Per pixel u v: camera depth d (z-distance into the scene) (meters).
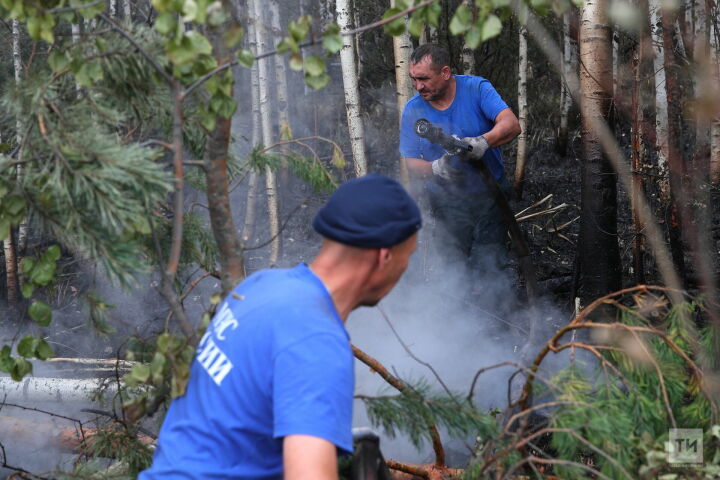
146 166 1.54
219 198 1.71
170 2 1.46
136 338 1.90
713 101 3.04
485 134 3.53
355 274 1.45
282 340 1.34
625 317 1.85
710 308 2.10
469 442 2.80
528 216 5.43
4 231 1.63
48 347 1.82
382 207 1.41
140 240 1.99
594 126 3.46
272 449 1.40
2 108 1.74
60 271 1.95
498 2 1.56
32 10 1.55
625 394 1.92
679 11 3.33
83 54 1.67
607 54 3.44
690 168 3.17
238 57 1.56
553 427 1.67
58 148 1.56
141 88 1.79
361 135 4.86
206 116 1.63
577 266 4.20
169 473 1.41
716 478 1.69
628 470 1.66
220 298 1.63
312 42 1.58
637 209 3.78
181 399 1.52
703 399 1.82
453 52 6.70
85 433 2.63
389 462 2.21
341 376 1.31
